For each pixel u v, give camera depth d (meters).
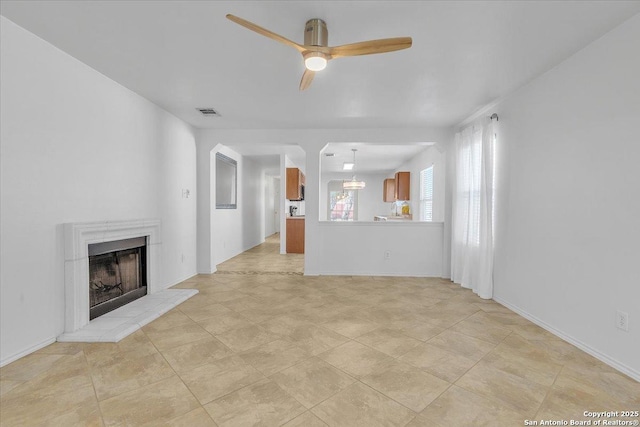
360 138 4.69
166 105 3.70
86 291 2.65
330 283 4.35
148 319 2.84
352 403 1.67
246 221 7.64
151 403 1.66
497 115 3.48
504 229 3.37
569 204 2.46
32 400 1.68
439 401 1.70
